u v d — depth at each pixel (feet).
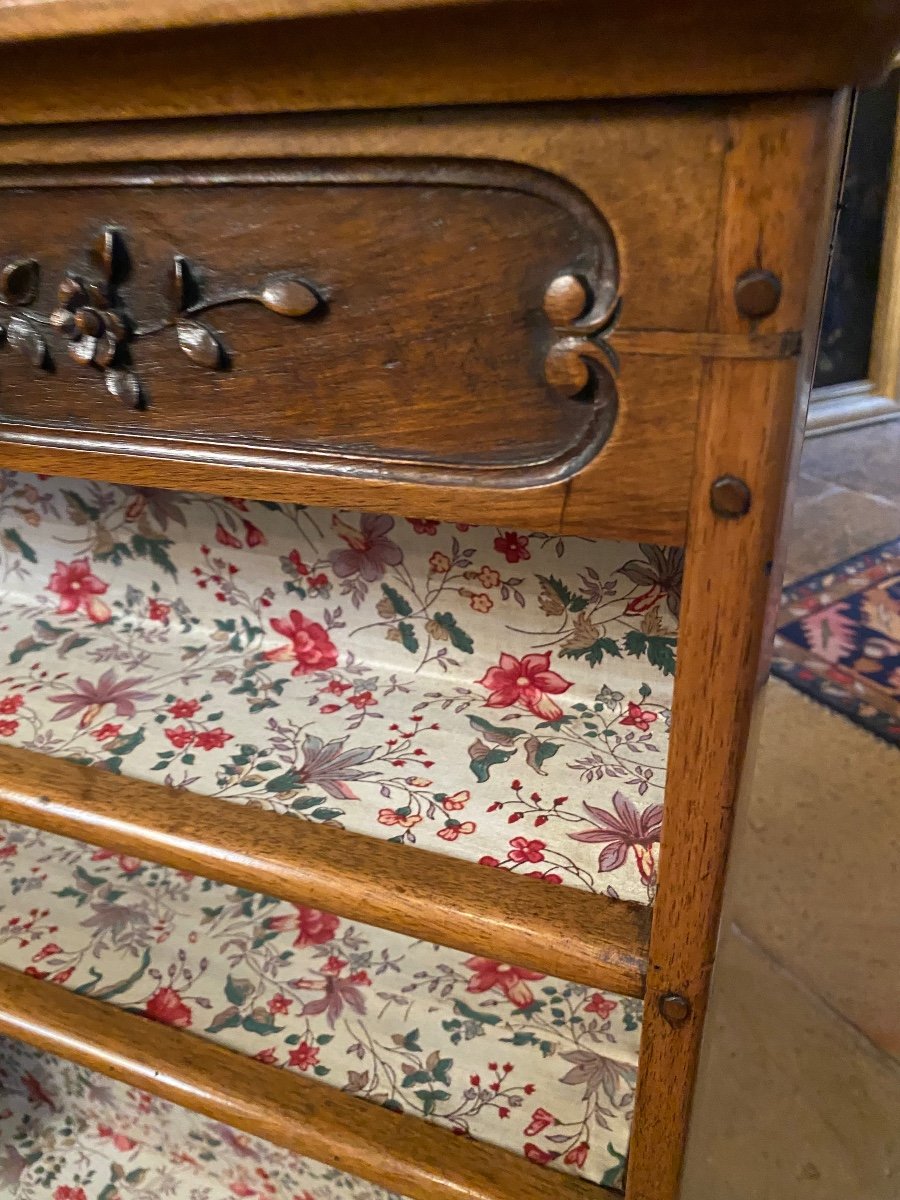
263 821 1.69
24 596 2.61
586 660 2.14
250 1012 2.31
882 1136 2.73
